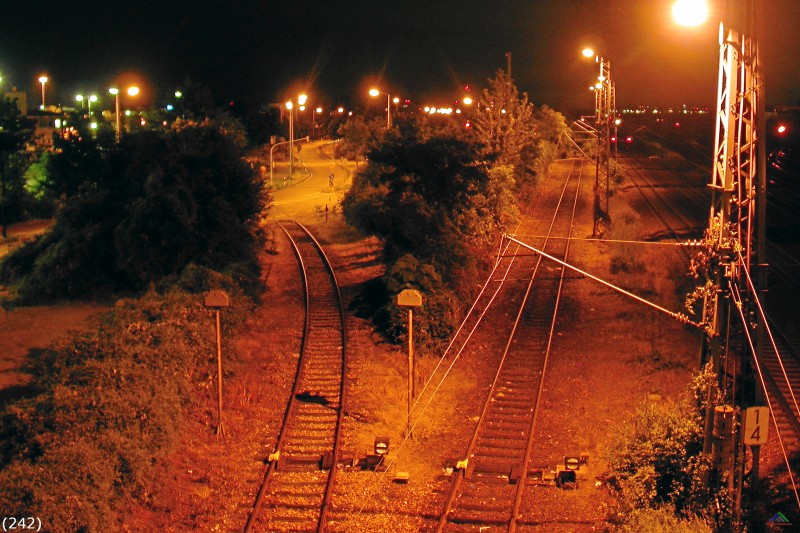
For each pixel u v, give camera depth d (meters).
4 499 10.55
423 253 25.38
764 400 11.26
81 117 44.72
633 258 31.69
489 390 18.28
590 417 16.55
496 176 32.59
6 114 44.72
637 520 11.70
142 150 27.77
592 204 48.72
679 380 18.58
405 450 15.00
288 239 39.31
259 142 92.25
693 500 12.00
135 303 20.27
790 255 35.00
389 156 27.28
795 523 12.06
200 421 16.08
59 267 27.31
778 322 23.88
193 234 26.84
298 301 26.75
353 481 13.60
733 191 11.17
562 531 11.91
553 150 71.81
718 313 11.47
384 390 18.09
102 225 27.45
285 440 15.37
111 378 14.55
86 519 10.80
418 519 12.23
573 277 29.89
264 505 12.67
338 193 59.12
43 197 46.78
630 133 127.56
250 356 20.48
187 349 17.36
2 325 24.06
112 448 12.34
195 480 13.62
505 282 29.00
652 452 13.05
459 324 22.98
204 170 27.48
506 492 13.25
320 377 19.02
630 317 24.45
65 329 23.56
